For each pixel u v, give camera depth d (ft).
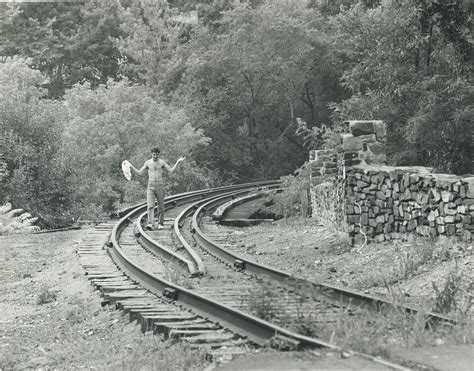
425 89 70.13
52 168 100.94
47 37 192.03
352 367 19.72
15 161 98.78
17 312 38.42
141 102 126.62
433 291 34.40
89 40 195.42
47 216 99.81
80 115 122.21
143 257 49.49
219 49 163.84
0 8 190.60
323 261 46.75
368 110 76.18
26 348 29.94
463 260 37.32
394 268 39.65
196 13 176.04
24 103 103.45
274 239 58.95
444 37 69.92
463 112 67.05
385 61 74.59
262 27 156.76
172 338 26.58
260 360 20.98
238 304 31.30
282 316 27.81
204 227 67.46
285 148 176.65
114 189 112.98
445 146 71.72
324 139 69.36
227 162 175.01
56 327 33.86
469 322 25.96
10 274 50.52
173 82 167.63
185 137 126.00
